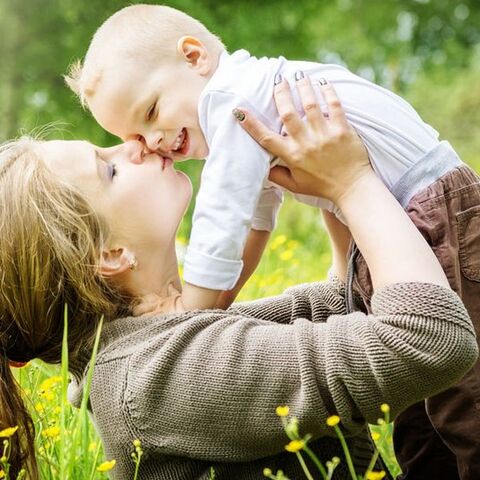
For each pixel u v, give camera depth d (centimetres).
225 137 234
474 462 239
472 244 233
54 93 1227
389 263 210
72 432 242
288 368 203
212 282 230
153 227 233
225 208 231
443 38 2183
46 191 224
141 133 260
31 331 229
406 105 251
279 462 221
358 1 2100
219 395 205
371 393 200
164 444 212
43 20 1232
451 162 240
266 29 1302
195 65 259
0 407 232
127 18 265
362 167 226
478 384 234
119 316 232
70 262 222
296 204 889
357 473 231
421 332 197
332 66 250
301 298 260
